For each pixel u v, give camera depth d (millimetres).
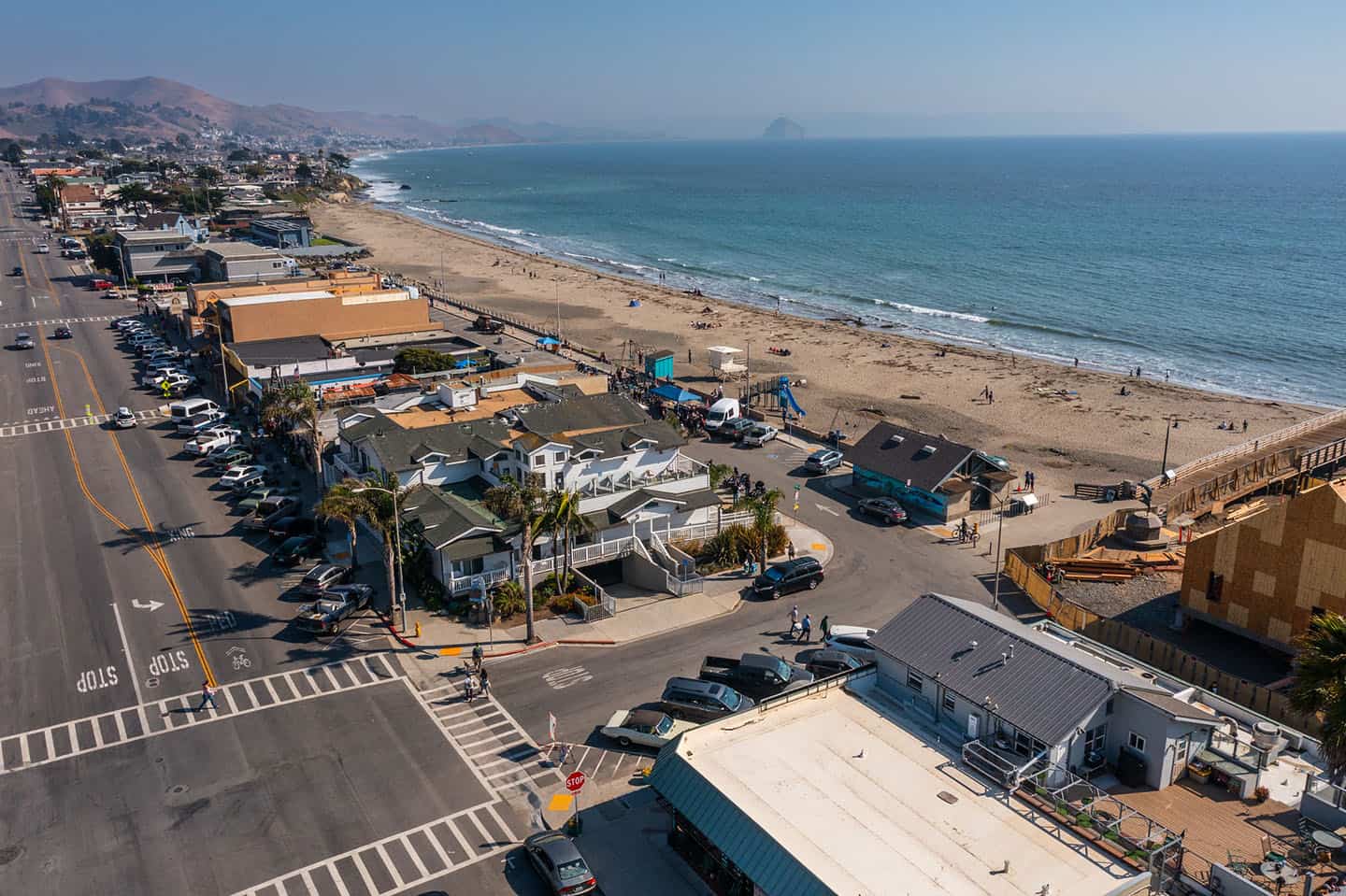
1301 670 31422
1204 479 75500
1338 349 127625
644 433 64625
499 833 34125
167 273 160375
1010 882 25797
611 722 40219
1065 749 30703
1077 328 144500
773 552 60469
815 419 97375
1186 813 30062
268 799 35875
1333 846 27906
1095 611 54938
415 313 111500
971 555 61969
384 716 41812
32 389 98188
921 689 35469
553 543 52750
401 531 54469
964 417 98312
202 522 64250
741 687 43844
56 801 35656
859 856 26797
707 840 30703
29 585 54406
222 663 46062
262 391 83688
